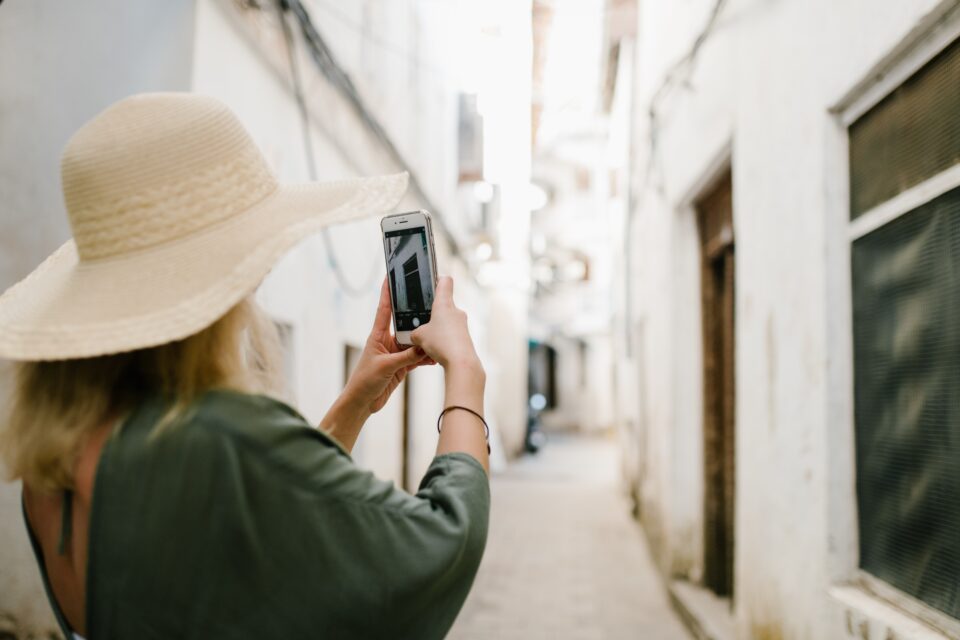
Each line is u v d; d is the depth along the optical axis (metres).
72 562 0.82
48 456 0.79
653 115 6.36
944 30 1.99
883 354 2.41
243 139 0.92
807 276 2.79
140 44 3.04
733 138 3.89
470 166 13.23
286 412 0.81
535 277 24.22
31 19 3.06
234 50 3.45
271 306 3.88
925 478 2.15
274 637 0.72
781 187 3.09
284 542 0.73
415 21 8.49
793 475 2.92
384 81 6.77
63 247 1.10
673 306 5.63
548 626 4.95
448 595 0.79
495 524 9.06
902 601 2.25
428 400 9.62
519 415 20.06
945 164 2.04
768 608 3.22
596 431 27.69
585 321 24.95
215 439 0.75
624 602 5.56
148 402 0.81
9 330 0.84
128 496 0.75
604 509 10.30
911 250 2.23
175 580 0.73
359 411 1.16
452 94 11.96
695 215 5.63
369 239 6.29
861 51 2.34
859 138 2.57
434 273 1.21
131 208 0.84
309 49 4.54
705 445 5.39
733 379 4.89
